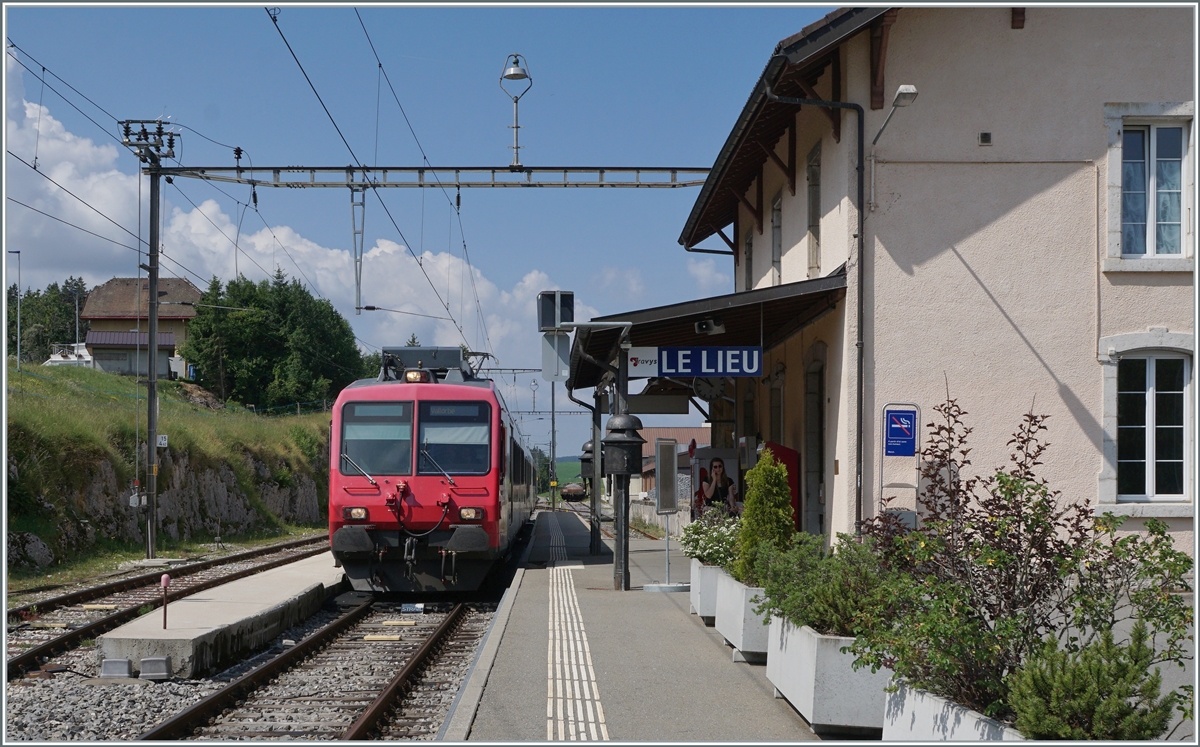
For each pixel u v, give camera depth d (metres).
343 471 15.02
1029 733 4.46
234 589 14.09
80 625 11.95
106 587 14.90
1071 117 12.74
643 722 6.77
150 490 21.80
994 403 12.59
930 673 5.33
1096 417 12.58
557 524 44.09
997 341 12.65
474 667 8.57
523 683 7.98
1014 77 12.76
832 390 13.45
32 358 81.44
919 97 12.72
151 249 22.19
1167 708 4.47
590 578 16.08
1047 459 12.54
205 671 9.61
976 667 5.10
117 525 23.56
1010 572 5.29
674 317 13.16
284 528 35.88
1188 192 12.83
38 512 20.03
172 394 52.28
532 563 20.92
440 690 9.05
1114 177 12.70
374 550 14.90
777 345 17.55
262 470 37.25
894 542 5.88
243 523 32.94
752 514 9.24
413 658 9.98
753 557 9.03
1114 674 4.47
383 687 9.05
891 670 6.15
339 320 72.19
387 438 15.16
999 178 12.73
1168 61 12.73
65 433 22.83
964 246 12.70
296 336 66.75
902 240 12.69
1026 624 5.19
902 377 12.62
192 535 28.38
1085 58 12.75
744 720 6.82
